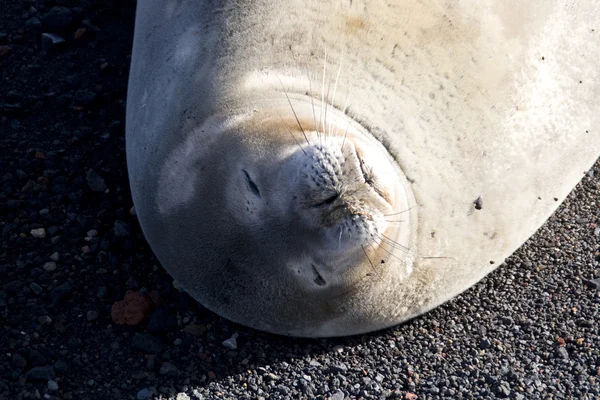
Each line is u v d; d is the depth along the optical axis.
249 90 5.39
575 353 5.57
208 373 5.55
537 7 6.07
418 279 5.66
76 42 7.49
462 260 5.83
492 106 5.77
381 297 5.53
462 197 5.66
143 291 5.96
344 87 5.40
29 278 5.96
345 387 5.46
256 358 5.67
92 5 7.71
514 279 6.13
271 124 5.10
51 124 6.93
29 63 7.30
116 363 5.55
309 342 5.81
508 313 5.90
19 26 7.54
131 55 7.20
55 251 6.14
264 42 5.54
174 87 5.78
